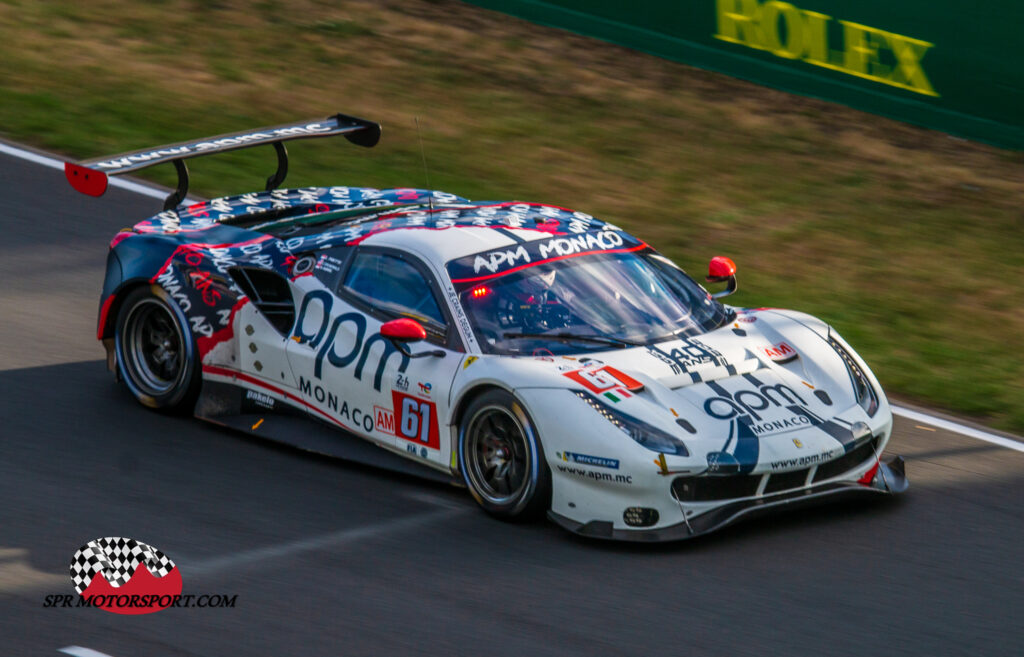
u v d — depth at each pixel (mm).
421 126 47469
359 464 23312
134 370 25969
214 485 22078
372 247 23891
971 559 19891
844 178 44469
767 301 33812
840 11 48562
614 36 56281
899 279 36375
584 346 21500
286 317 24406
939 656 16844
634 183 43156
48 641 16734
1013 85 44719
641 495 19422
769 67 51438
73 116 45375
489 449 21078
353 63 53781
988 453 24719
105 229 36062
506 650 16672
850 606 18156
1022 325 33375
